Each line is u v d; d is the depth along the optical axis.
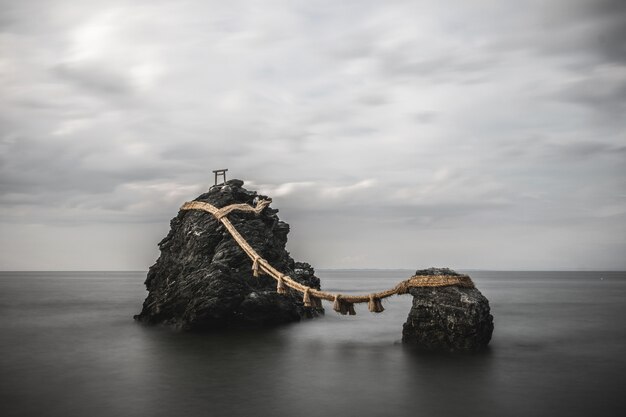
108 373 38.03
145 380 36.19
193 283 54.50
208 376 37.16
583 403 31.62
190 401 31.67
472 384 35.16
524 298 126.62
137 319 64.44
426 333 43.56
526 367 39.81
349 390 33.81
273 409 30.30
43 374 37.81
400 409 30.36
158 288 60.81
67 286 192.88
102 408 30.41
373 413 29.75
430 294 42.88
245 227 57.78
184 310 55.53
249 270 56.44
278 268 60.53
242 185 64.19
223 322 54.34
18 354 44.62
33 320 68.31
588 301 114.44
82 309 85.44
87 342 49.88
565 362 42.03
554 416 29.45
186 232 59.00
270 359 41.97
